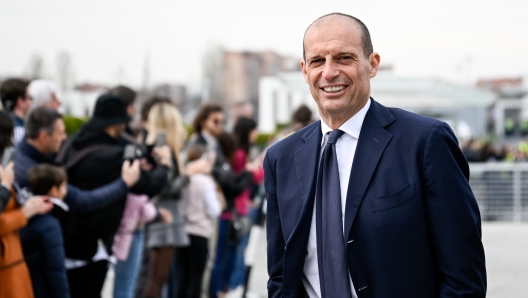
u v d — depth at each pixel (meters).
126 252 5.34
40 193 4.50
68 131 14.14
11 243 4.13
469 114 35.31
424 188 2.57
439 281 2.60
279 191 2.84
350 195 2.62
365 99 2.73
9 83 5.61
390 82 17.73
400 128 2.66
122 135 5.53
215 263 6.93
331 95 2.69
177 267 6.35
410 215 2.55
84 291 4.91
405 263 2.55
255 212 8.48
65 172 4.64
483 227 13.57
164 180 5.30
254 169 8.08
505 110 50.31
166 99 6.18
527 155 21.14
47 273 4.35
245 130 7.90
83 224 4.74
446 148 2.59
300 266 2.73
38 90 5.72
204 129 7.25
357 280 2.58
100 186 4.92
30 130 4.71
